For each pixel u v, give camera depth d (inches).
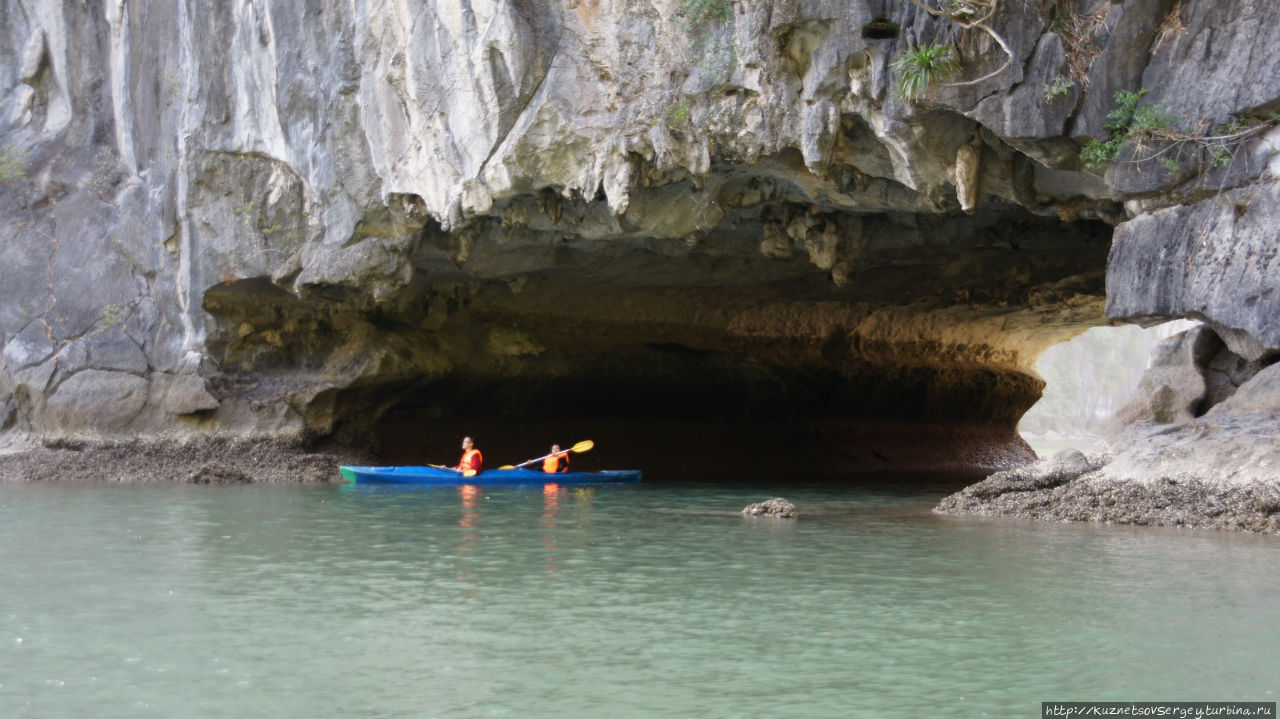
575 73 605.0
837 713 223.0
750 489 748.0
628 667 256.4
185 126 792.3
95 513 562.6
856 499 663.1
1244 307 437.7
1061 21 471.2
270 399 828.0
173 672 253.9
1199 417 510.6
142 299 829.8
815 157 548.7
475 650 271.4
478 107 630.5
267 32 738.2
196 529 497.0
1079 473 528.4
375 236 734.5
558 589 347.6
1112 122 467.2
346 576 372.2
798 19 535.5
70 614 313.0
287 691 238.8
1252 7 432.8
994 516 528.1
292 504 613.3
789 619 303.1
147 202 826.8
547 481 792.9
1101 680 243.4
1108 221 546.0
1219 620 296.2
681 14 575.8
